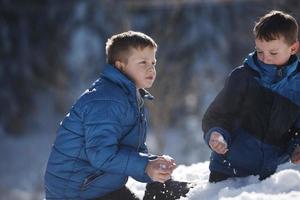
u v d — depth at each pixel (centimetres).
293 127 655
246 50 3162
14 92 4219
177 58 3391
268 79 641
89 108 598
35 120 4203
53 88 3747
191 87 3328
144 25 3394
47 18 4138
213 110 652
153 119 2709
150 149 2908
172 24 3322
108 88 605
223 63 3516
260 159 657
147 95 633
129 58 612
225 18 3588
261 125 651
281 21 621
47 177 625
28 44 4162
